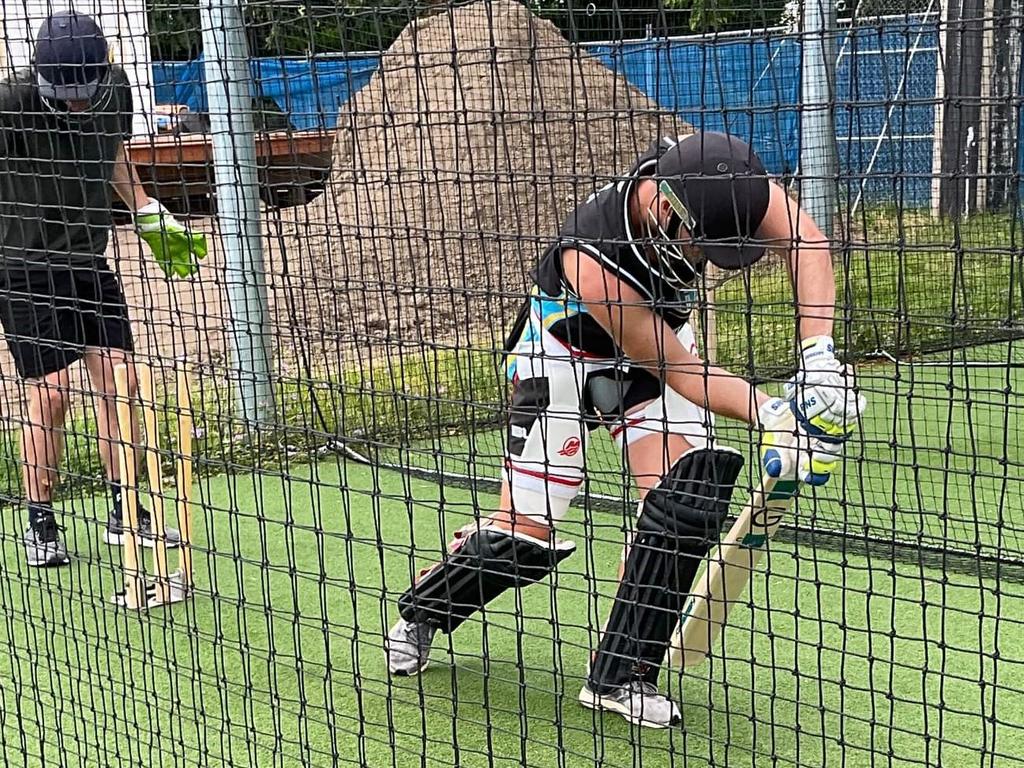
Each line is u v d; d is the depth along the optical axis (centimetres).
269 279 352
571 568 373
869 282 222
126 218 348
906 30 170
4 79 285
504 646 315
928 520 391
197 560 384
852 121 168
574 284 237
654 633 251
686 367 241
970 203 414
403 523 416
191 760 250
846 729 257
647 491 255
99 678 258
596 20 346
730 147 178
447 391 371
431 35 339
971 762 242
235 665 303
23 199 319
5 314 332
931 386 493
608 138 316
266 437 429
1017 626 311
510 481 209
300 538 404
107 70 253
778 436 210
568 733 261
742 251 179
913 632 311
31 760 255
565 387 263
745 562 237
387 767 248
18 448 431
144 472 414
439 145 342
